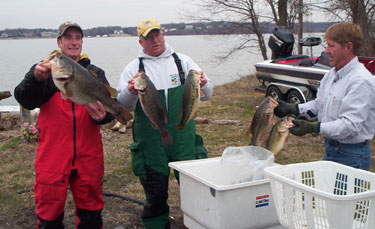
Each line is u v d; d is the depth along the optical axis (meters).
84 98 3.22
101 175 3.69
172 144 3.95
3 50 57.25
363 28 14.27
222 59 21.45
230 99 13.86
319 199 2.47
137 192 5.67
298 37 17.66
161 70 3.97
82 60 3.68
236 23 18.55
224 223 3.06
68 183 3.56
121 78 4.03
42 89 3.32
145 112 3.53
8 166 6.82
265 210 3.19
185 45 61.84
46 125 3.45
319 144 8.21
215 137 8.73
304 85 9.77
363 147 3.37
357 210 2.52
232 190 3.04
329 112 3.45
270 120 3.81
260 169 3.32
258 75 11.48
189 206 3.47
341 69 3.35
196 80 3.61
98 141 3.65
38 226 3.55
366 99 3.18
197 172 3.66
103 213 5.00
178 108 3.92
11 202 5.35
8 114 10.23
